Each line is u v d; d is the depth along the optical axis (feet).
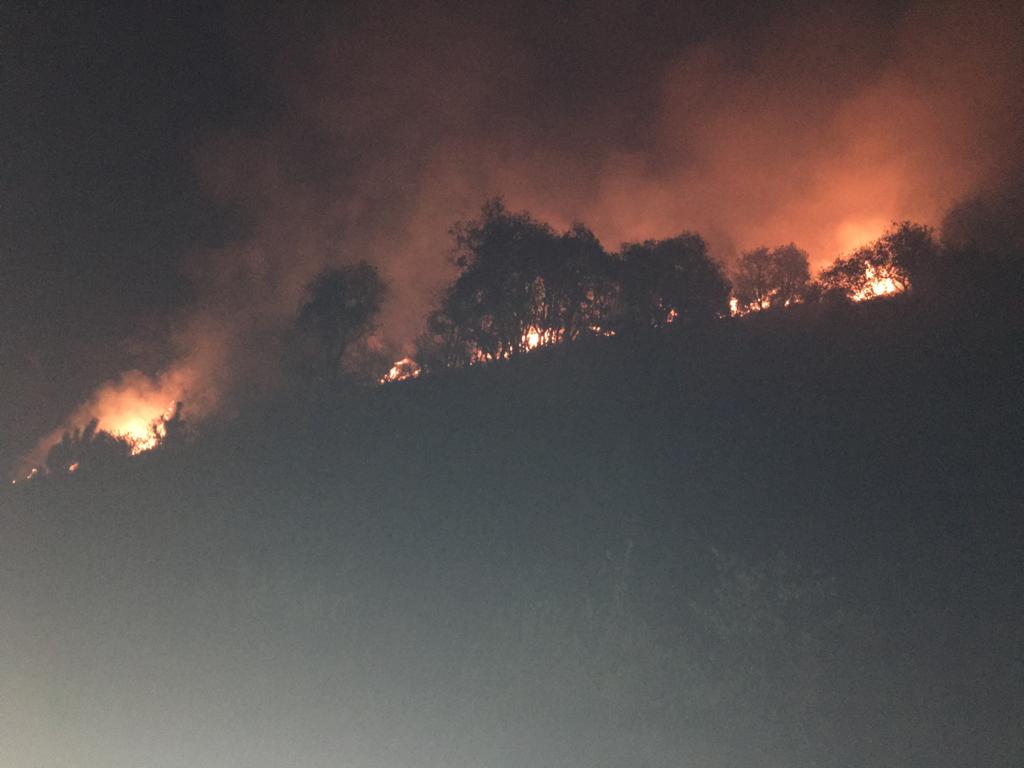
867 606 51.01
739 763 39.24
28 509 120.57
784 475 80.23
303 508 102.78
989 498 64.18
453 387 165.07
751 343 145.48
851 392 104.83
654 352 154.10
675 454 95.81
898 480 72.23
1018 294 132.77
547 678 50.29
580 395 138.72
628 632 53.83
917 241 155.84
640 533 73.36
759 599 53.88
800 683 45.01
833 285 164.55
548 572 68.54
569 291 175.01
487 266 174.91
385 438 138.00
